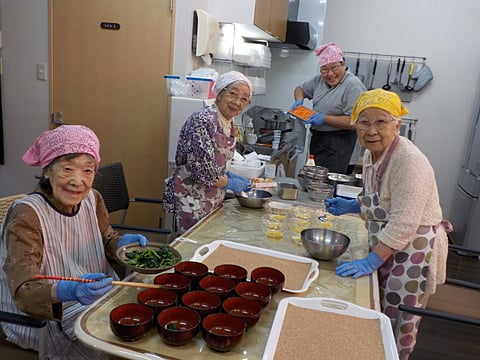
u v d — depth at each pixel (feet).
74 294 3.68
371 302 4.25
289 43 13.61
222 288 3.98
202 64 10.76
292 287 4.39
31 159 4.45
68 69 10.50
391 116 4.92
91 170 4.42
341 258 5.33
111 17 9.98
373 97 4.94
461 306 6.59
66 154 4.23
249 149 11.27
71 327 4.57
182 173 7.23
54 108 10.80
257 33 11.37
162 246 4.77
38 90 10.83
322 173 8.84
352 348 3.41
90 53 10.29
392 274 5.55
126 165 10.72
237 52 11.12
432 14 15.72
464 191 14.70
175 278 4.02
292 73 15.94
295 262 5.00
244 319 3.43
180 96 9.43
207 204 7.25
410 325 5.64
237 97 6.84
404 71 16.24
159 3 9.70
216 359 3.16
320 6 15.55
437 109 16.28
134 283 3.79
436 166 16.65
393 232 4.86
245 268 4.71
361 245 5.83
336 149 11.21
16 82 10.93
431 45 15.93
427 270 5.45
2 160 11.56
